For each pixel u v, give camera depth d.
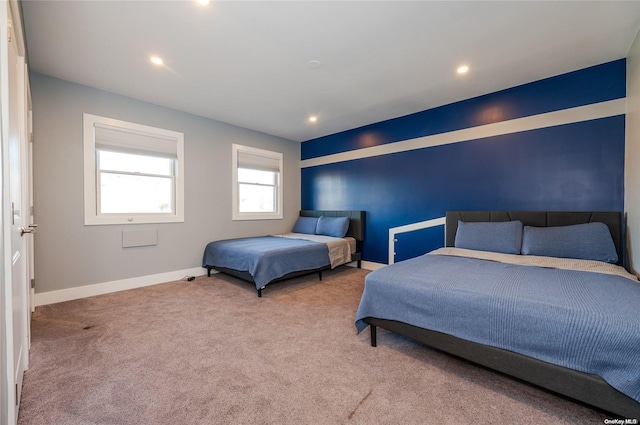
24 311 1.66
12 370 1.12
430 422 1.27
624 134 2.49
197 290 3.32
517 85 3.06
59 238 2.89
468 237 2.99
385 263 4.31
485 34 2.17
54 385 1.53
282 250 3.36
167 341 2.05
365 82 2.99
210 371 1.68
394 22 2.03
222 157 4.32
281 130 4.82
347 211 4.71
